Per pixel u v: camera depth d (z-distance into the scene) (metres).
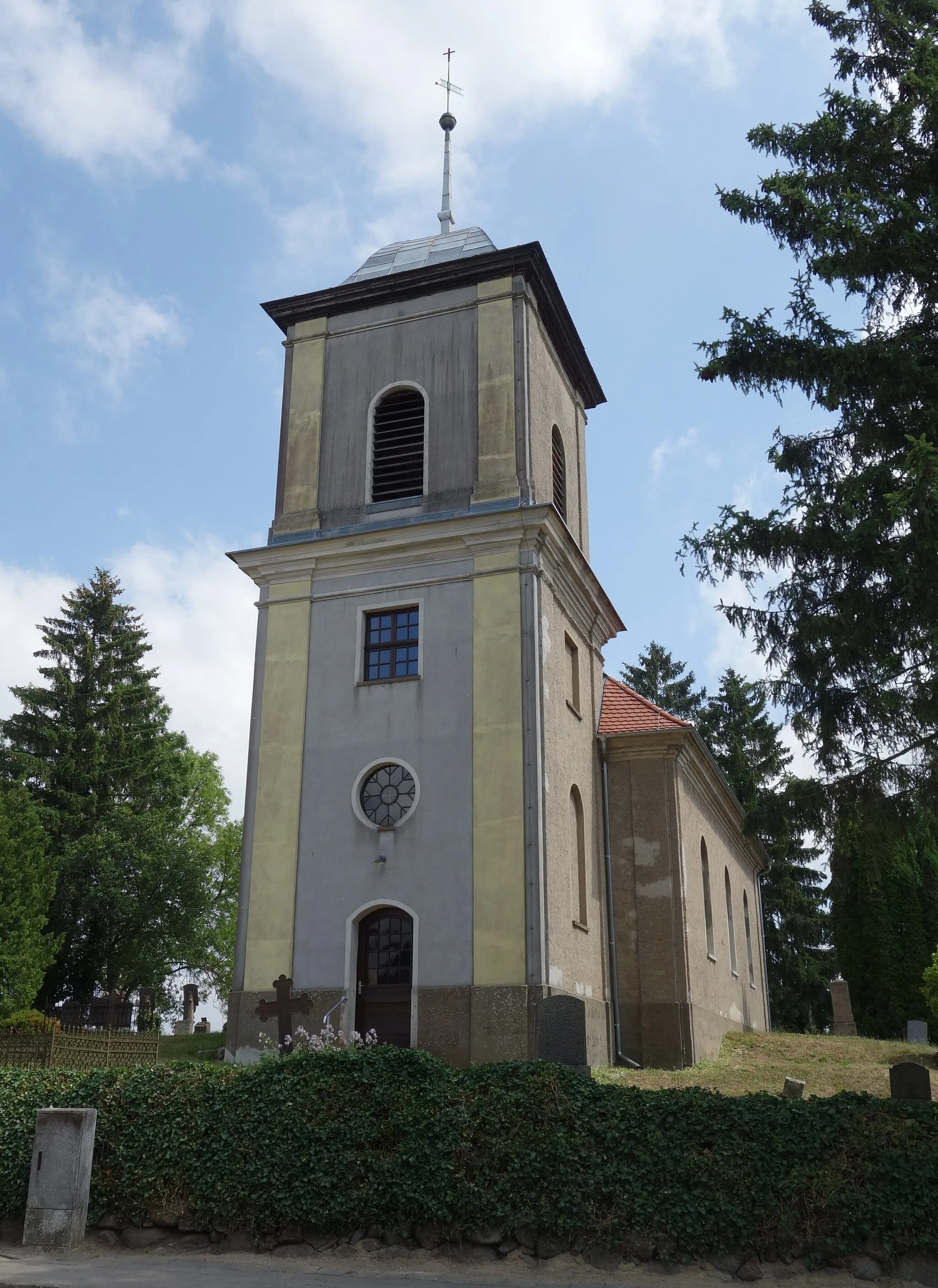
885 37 16.69
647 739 23.58
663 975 22.23
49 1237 11.02
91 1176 11.38
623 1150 10.12
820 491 16.20
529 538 20.56
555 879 19.39
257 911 20.02
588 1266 9.83
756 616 16.08
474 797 19.33
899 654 15.36
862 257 15.43
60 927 34.16
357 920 19.50
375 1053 11.18
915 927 35.75
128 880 34.84
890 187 16.20
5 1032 21.92
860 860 17.05
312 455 23.12
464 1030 18.03
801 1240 9.53
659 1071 20.38
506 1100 10.53
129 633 45.22
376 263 25.28
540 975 17.98
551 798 19.69
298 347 24.23
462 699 20.03
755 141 16.86
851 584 15.31
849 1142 9.77
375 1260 10.24
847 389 15.47
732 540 15.80
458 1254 10.17
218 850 41.84
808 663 15.74
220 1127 11.15
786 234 16.39
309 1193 10.62
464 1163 10.40
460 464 21.95
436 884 19.06
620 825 23.47
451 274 23.17
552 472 23.69
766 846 36.84
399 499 22.27
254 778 20.92
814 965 49.16
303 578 22.02
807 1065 22.12
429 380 22.83
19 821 33.16
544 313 24.28
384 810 20.06
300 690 21.19
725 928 29.53
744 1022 30.89
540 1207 10.08
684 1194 9.84
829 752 16.22
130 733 43.47
